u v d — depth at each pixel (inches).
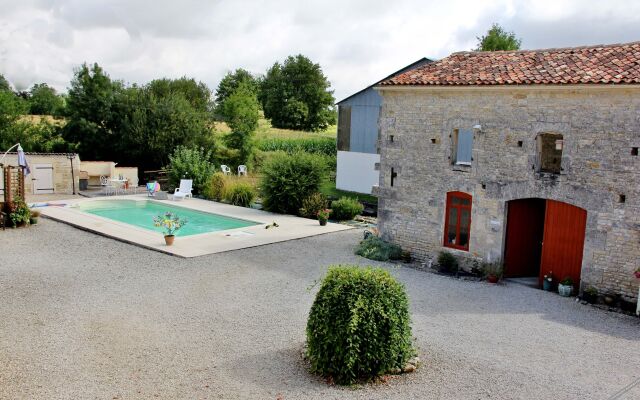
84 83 1493.6
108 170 1360.7
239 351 407.5
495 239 633.0
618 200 540.1
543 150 714.2
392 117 711.1
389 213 730.2
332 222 972.6
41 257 675.4
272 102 2989.7
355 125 1263.5
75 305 502.6
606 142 543.5
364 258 711.1
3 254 686.5
